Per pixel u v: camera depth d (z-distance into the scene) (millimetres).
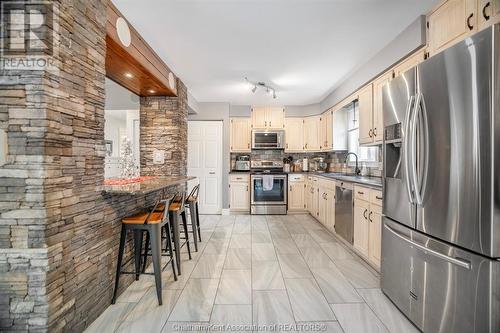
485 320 1232
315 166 5602
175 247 2492
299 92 4469
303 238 3641
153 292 2137
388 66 2621
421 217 1616
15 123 1307
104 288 1859
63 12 1432
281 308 1912
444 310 1451
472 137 1275
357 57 2965
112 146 6996
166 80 3201
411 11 2078
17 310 1318
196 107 5059
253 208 5223
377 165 3607
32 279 1312
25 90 1306
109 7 1930
